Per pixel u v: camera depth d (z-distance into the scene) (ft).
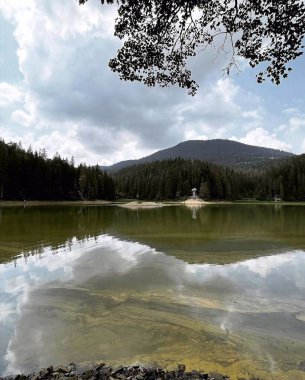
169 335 23.62
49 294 32.68
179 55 20.07
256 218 130.11
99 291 33.71
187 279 38.24
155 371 17.80
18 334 23.77
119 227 92.99
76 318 26.73
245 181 446.60
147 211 188.85
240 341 22.63
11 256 50.85
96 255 51.78
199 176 398.42
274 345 22.02
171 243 63.82
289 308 28.91
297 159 417.69
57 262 46.83
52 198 282.36
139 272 41.42
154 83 21.89
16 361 20.10
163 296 32.17
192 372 17.79
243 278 38.73
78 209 197.77
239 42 17.76
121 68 21.15
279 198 375.66
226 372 18.70
